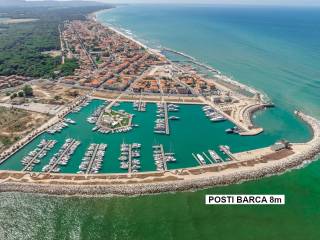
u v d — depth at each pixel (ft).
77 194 565.53
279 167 651.66
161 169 641.40
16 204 544.21
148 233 484.33
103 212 526.98
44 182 597.11
